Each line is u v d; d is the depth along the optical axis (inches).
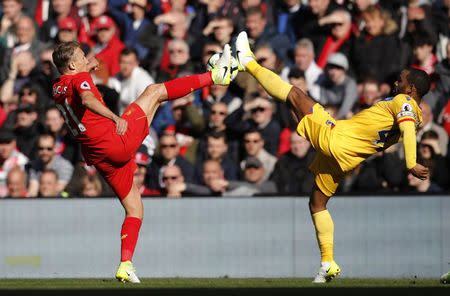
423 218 1183.6
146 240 1206.3
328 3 1311.5
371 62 1284.4
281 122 1272.1
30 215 1218.6
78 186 1284.4
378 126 769.6
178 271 1202.0
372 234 1191.6
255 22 1312.7
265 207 1197.7
